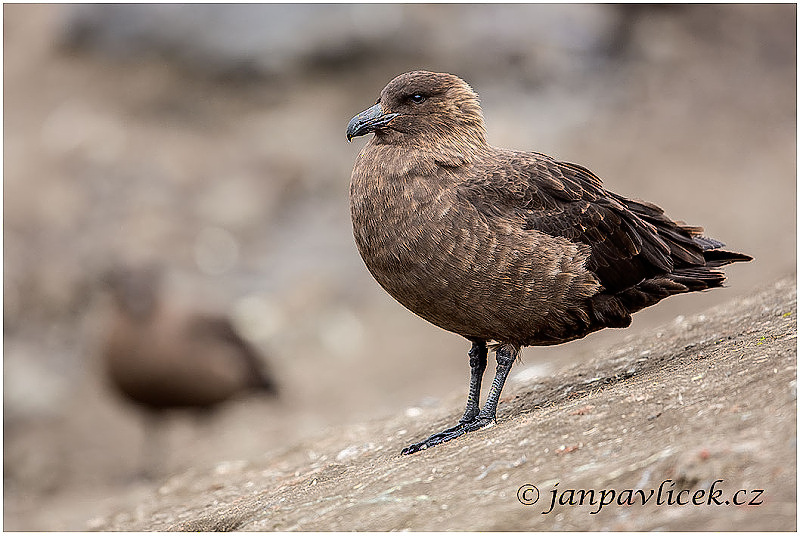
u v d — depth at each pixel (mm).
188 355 13203
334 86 21828
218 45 22094
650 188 19906
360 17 22031
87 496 13328
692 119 21969
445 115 7422
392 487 6074
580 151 20766
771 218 18672
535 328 7277
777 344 6371
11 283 18281
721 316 8266
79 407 16031
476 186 7113
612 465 5309
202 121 21703
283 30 21969
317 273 18500
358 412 14141
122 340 13164
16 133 21953
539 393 8086
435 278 7086
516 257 6977
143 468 13891
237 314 17578
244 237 19422
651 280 7434
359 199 7352
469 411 7523
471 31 22234
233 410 15367
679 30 24109
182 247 19156
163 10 22750
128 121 21859
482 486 5652
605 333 14531
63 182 20500
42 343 17531
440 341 16828
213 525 6930
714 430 5285
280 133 21125
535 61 22156
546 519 5035
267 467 9172
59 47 23500
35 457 14609
